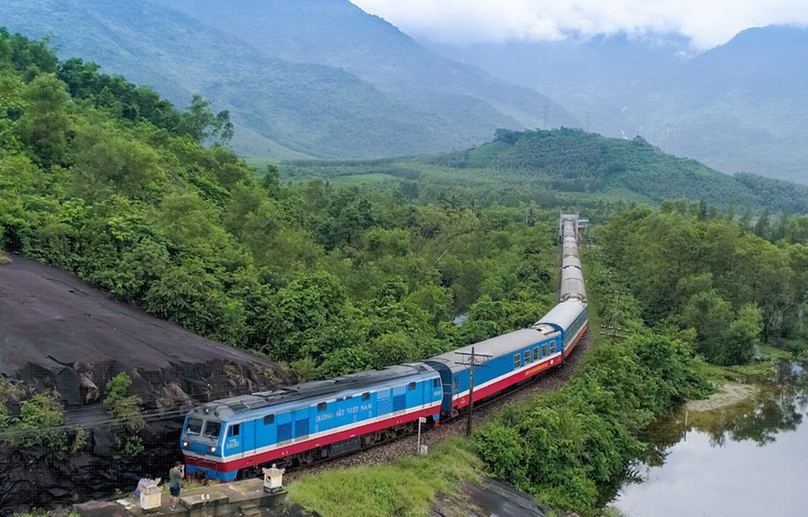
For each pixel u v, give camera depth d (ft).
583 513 121.70
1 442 78.23
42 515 75.56
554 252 385.91
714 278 299.38
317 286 165.27
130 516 67.41
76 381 91.97
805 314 309.83
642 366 196.75
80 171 178.19
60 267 137.69
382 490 97.30
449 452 118.93
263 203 240.53
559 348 177.58
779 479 146.61
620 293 286.25
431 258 316.81
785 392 218.38
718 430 178.50
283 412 98.17
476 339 185.57
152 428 94.32
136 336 111.86
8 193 145.59
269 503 77.46
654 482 142.61
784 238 404.16
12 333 96.99
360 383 113.09
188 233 169.37
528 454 124.77
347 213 296.10
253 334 143.23
